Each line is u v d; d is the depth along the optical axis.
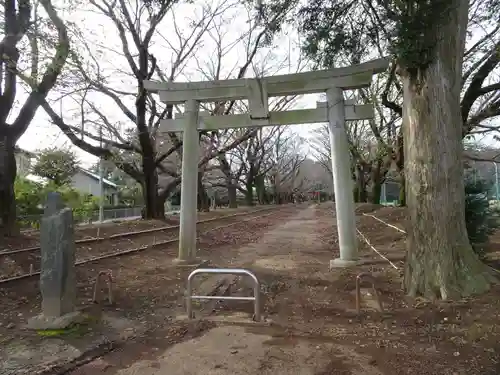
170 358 5.17
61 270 6.13
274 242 17.42
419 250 7.19
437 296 6.82
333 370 4.70
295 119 11.48
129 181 50.59
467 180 9.46
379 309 6.74
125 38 17.52
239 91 11.63
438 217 7.03
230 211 37.12
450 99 7.16
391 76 13.43
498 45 11.33
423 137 7.20
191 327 6.30
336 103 11.12
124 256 12.70
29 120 12.88
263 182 61.41
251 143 41.28
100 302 7.68
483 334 5.39
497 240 11.62
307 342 5.57
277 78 11.28
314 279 9.43
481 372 4.52
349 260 10.65
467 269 6.86
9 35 10.95
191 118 11.98
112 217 33.12
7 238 12.20
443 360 4.85
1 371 4.73
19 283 8.84
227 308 7.41
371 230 17.39
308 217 35.09
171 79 19.83
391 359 4.92
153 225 19.61
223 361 5.02
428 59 7.10
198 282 9.46
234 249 15.30
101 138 19.34
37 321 5.98
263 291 8.59
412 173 7.37
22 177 25.16
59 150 30.70
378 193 29.97
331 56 9.00
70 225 6.36
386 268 9.88
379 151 23.34
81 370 4.88
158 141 22.47
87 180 49.75
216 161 41.84
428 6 6.72
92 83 15.94
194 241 11.86
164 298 8.09
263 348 5.40
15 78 12.36
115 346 5.61
